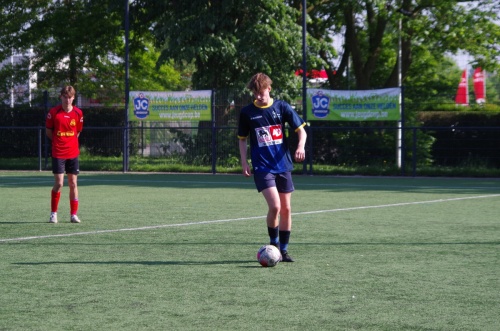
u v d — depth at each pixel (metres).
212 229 16.48
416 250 13.40
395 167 38.31
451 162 40.12
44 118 43.03
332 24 49.38
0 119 44.44
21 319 8.41
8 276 10.95
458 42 47.72
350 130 40.16
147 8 43.69
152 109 39.53
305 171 38.34
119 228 16.72
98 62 54.28
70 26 52.59
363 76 49.31
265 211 20.39
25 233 15.88
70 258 12.58
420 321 8.29
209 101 38.75
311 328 7.99
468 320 8.33
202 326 8.08
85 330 7.94
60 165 17.62
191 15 41.06
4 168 42.97
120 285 10.27
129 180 33.94
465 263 12.03
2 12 53.69
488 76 55.69
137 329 7.98
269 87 11.80
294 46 41.56
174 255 12.88
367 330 7.91
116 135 43.00
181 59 40.28
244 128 11.97
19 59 58.12
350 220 18.22
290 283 10.40
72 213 17.91
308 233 15.75
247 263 12.05
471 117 41.62
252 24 41.00
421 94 51.81
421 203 22.77
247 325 8.12
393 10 46.03
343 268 11.57
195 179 34.66
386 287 10.12
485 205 22.09
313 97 37.38
